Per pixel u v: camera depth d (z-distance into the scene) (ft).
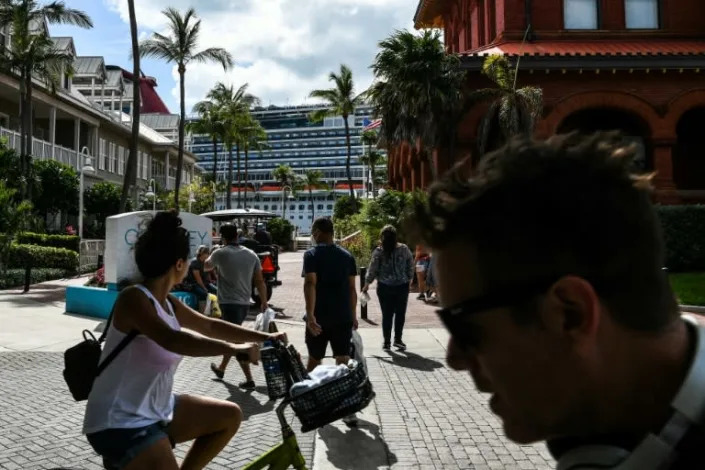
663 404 2.12
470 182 2.36
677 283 45.21
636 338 2.12
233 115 197.57
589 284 2.07
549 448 2.39
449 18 101.81
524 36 68.28
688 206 54.34
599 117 67.46
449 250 2.36
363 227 78.74
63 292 56.49
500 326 2.23
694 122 71.10
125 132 156.76
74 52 138.72
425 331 34.37
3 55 95.04
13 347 29.55
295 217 454.40
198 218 44.80
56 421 17.65
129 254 38.86
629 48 66.44
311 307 18.42
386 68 68.59
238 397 20.48
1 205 59.88
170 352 7.93
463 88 65.67
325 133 530.68
